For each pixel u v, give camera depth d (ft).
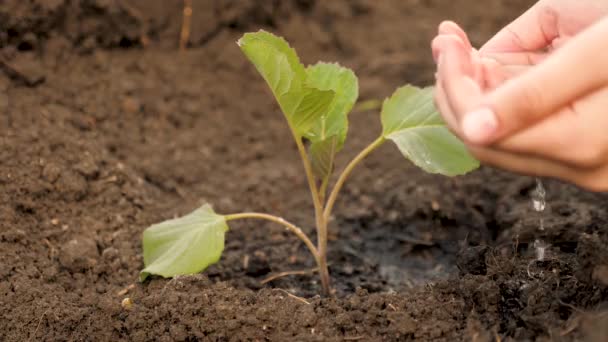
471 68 6.58
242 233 9.86
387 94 12.84
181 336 7.11
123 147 10.99
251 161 11.57
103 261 8.54
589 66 5.17
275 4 13.56
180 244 7.89
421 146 7.64
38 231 8.86
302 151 7.73
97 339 7.32
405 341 6.91
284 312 7.28
